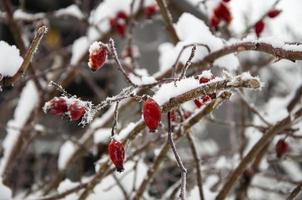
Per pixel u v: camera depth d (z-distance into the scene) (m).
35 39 0.59
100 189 0.87
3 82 0.60
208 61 0.75
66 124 1.64
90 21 1.10
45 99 0.97
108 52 0.62
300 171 1.63
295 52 0.62
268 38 0.64
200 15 0.97
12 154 0.97
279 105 0.99
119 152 0.58
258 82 0.58
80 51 1.04
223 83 0.59
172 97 0.60
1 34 1.96
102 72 1.89
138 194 0.76
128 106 0.90
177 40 0.81
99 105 0.58
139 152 0.81
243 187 0.90
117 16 1.03
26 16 1.14
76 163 1.10
